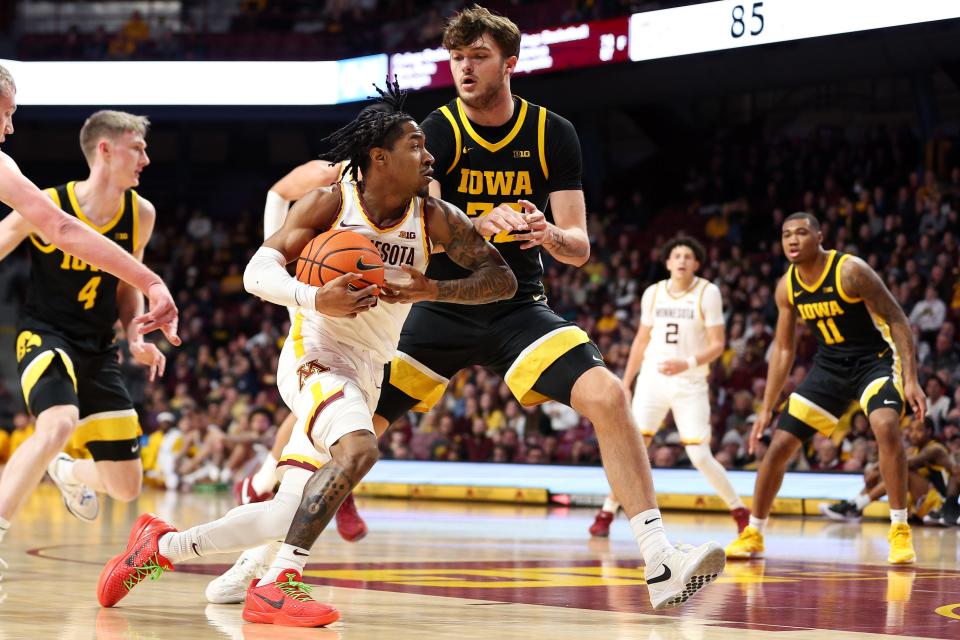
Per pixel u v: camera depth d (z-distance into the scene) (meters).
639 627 3.01
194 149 22.31
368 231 3.19
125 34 20.31
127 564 3.29
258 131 21.91
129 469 4.65
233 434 14.24
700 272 15.66
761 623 3.15
